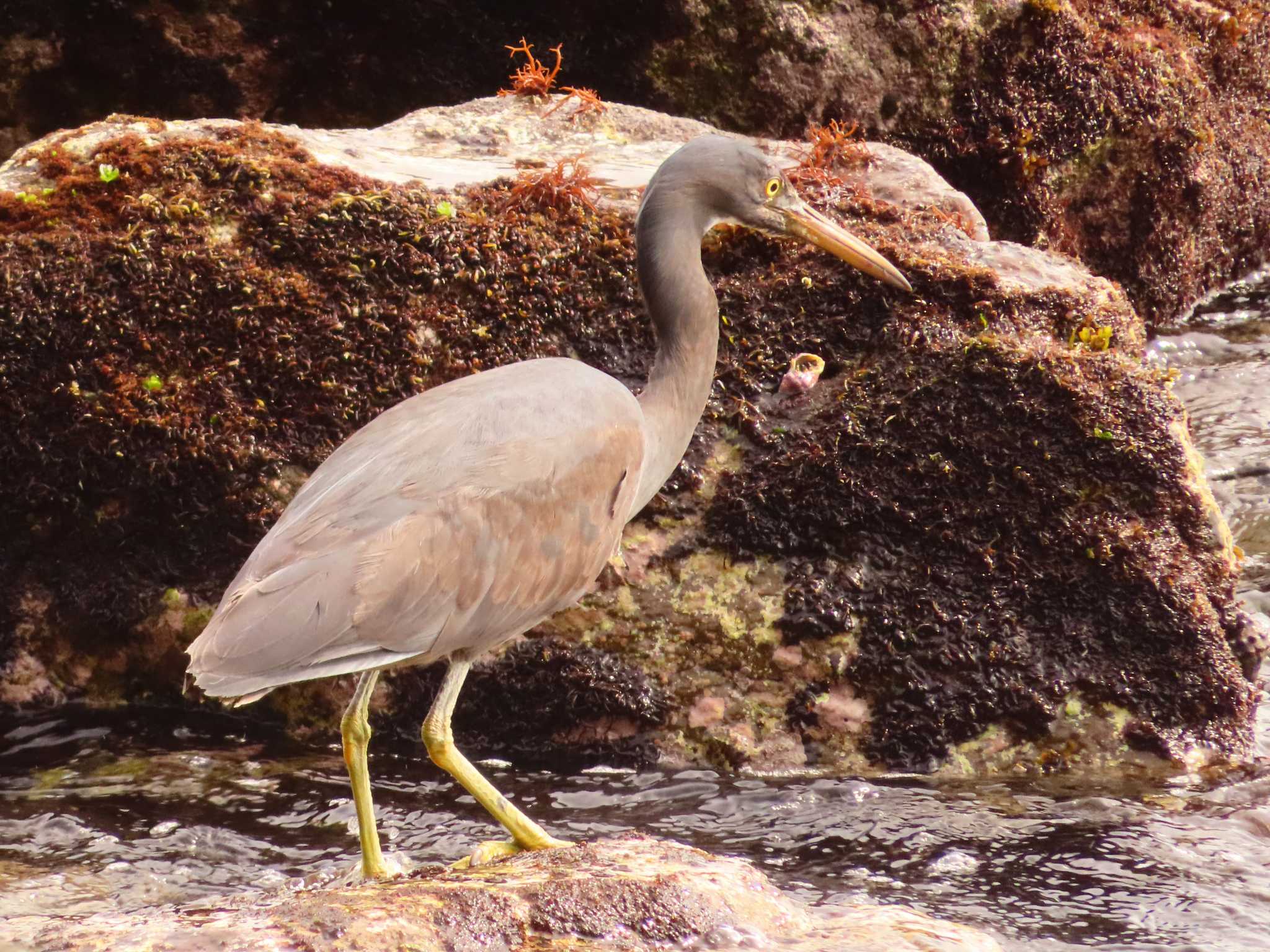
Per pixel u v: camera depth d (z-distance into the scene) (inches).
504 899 265.6
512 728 415.2
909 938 273.9
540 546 316.5
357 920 257.8
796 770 405.7
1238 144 824.9
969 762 406.0
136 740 418.0
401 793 390.6
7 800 380.8
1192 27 799.1
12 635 435.5
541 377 332.5
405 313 429.4
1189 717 408.5
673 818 380.8
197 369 426.3
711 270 444.8
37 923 280.1
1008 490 414.0
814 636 409.7
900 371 422.9
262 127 475.5
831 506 415.2
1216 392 699.4
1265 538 569.9
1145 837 366.9
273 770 402.3
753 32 660.7
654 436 364.5
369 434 319.0
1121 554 409.1
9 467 426.3
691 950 262.5
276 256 432.8
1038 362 414.3
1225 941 320.5
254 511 422.0
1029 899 339.3
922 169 526.0
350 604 291.6
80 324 423.8
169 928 261.4
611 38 665.0
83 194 441.4
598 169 496.7
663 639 411.8
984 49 690.8
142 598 429.4
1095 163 732.7
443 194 451.5
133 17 656.4
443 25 672.4
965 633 407.8
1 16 646.5
